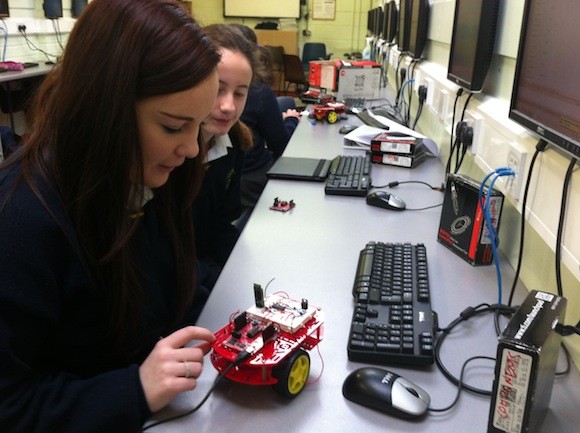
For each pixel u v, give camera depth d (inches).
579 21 32.7
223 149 55.6
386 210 58.4
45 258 27.5
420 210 58.6
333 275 43.2
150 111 27.1
